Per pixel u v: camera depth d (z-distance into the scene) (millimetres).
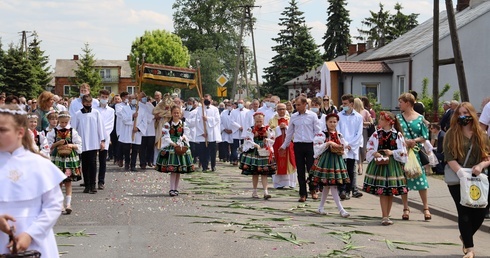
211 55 82375
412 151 12086
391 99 40969
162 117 22297
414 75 38719
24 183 4809
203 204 13820
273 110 22922
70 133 12922
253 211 13031
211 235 10344
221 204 13883
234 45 86938
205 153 22031
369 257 8938
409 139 12172
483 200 8586
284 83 71062
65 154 12711
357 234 10703
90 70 90562
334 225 11516
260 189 16859
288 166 17000
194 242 9766
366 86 40969
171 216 12156
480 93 37938
